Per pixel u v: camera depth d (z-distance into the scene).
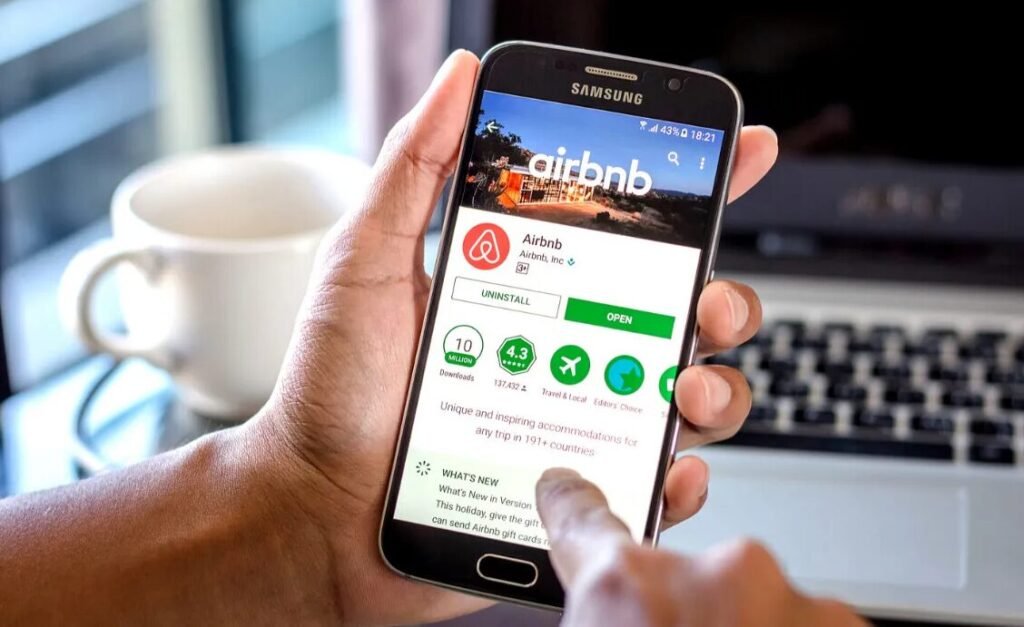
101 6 1.44
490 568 0.52
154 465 0.56
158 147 1.26
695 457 0.53
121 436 0.69
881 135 0.82
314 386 0.53
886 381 0.73
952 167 0.82
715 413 0.51
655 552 0.36
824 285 0.82
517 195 0.54
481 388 0.53
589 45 0.82
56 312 1.30
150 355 0.65
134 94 1.41
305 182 0.72
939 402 0.71
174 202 0.71
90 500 0.54
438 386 0.53
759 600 0.33
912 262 0.83
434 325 0.53
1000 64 0.80
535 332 0.53
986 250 0.84
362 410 0.53
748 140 0.54
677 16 0.81
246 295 0.62
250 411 0.68
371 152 0.89
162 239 0.62
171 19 1.11
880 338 0.77
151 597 0.51
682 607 0.34
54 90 1.57
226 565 0.53
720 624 0.33
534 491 0.52
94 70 1.49
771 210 0.85
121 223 0.65
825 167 0.83
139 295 0.65
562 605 0.51
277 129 1.26
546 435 0.52
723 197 0.53
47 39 1.54
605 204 0.54
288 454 0.54
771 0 0.80
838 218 0.84
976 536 0.61
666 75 0.54
